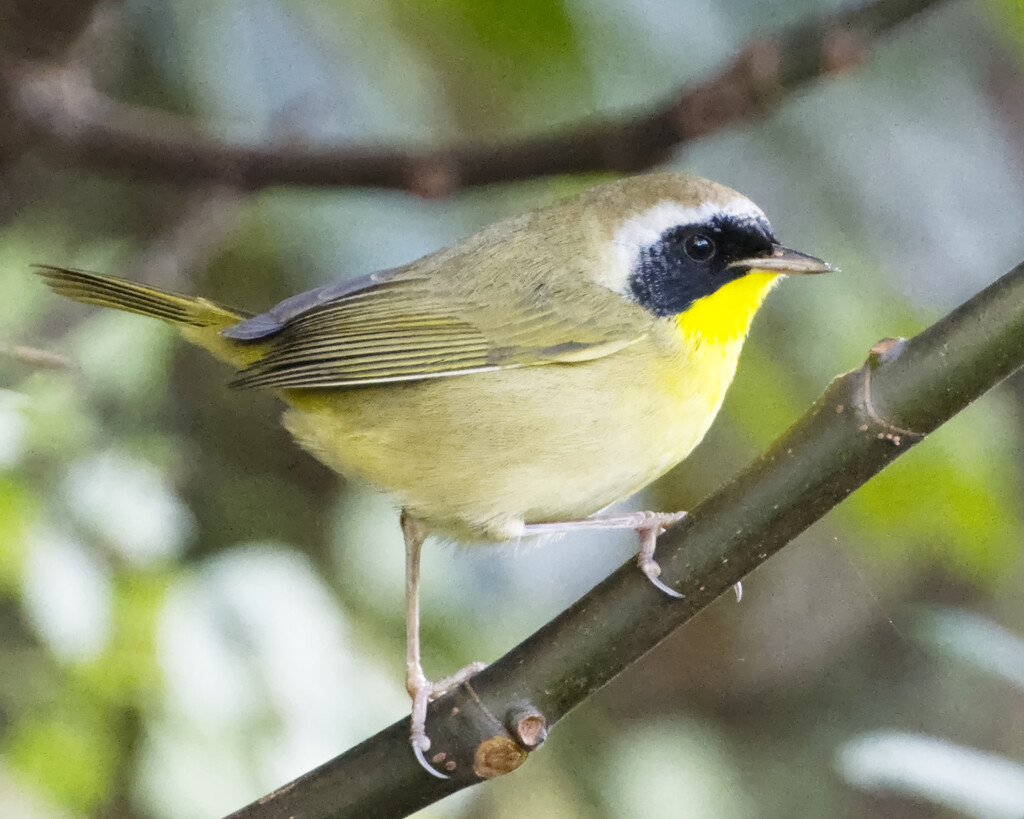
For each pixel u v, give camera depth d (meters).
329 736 2.55
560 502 2.52
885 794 2.63
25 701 2.55
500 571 2.61
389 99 2.57
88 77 2.56
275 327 2.53
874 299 2.56
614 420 2.52
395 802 2.48
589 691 2.48
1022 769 2.50
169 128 2.56
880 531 2.58
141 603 2.55
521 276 2.52
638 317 2.52
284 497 2.60
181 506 2.57
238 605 2.55
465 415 2.52
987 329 2.47
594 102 2.56
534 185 2.59
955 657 2.51
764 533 2.48
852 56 2.53
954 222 2.56
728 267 2.52
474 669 2.52
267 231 2.58
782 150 2.57
